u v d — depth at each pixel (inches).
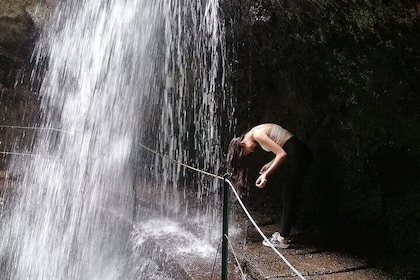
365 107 200.5
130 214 274.2
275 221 245.4
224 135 303.9
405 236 191.5
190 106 321.4
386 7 133.3
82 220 310.0
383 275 191.3
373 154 201.3
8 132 387.9
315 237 224.7
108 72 327.9
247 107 284.4
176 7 281.7
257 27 241.1
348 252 210.1
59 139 370.6
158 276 220.5
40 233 327.9
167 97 331.6
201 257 208.8
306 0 171.8
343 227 222.4
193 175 324.2
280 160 199.0
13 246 332.8
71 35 325.1
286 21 210.5
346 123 214.8
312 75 227.6
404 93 175.9
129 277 244.2
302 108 242.5
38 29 322.3
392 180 196.2
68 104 359.9
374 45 169.5
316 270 188.7
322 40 197.0
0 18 318.0
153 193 304.7
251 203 269.4
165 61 317.1
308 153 206.8
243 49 267.4
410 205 188.9
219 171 302.7
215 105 304.3
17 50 340.5
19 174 371.6
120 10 302.4
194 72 309.0
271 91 264.8
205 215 257.6
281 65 246.1
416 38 142.3
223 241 159.0
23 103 379.2
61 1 314.7
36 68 356.8
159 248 222.5
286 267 189.3
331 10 164.2
